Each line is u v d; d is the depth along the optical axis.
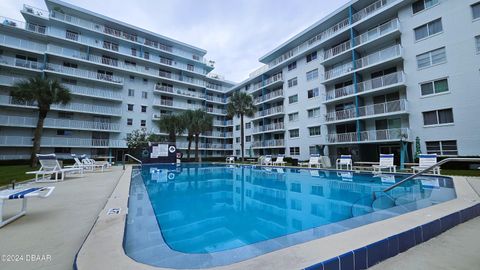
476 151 14.63
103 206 4.98
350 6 22.17
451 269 2.22
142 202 6.01
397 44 19.06
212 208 5.94
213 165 23.08
